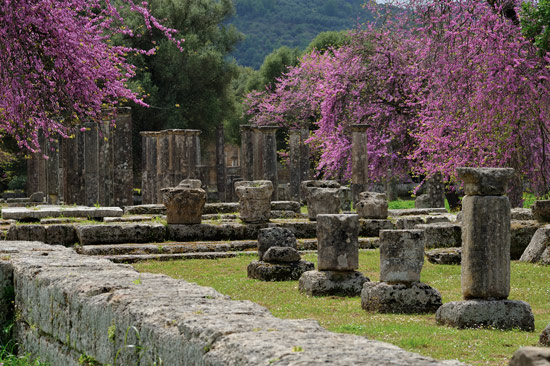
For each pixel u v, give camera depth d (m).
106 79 20.41
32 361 7.71
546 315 10.46
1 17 17.28
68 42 18.33
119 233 18.22
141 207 22.61
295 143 39.22
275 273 14.23
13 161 53.97
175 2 51.25
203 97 52.66
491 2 23.78
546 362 3.02
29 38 18.05
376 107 32.97
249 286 13.47
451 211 28.94
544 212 17.11
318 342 3.94
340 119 34.44
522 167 22.34
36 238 17.97
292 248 14.64
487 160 22.05
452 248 16.95
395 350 3.75
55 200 34.16
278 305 11.42
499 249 9.45
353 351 3.69
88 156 27.91
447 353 7.60
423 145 24.73
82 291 6.44
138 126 50.06
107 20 20.56
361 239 19.73
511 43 21.70
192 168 35.16
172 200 19.03
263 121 46.72
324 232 12.82
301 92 42.16
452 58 23.47
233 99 58.84
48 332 7.26
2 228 18.75
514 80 21.58
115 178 27.56
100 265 8.12
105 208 21.42
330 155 34.62
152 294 5.83
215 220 20.91
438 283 13.41
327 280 12.53
